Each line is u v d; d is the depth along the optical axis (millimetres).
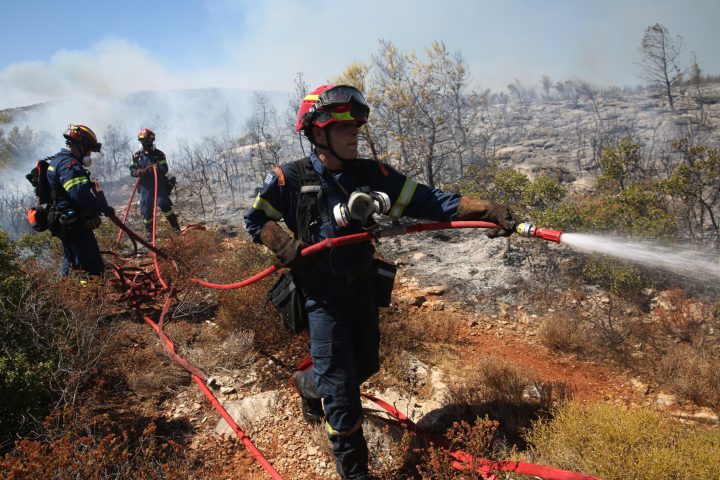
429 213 3021
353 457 2951
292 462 3316
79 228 5344
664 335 4734
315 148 2916
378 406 3771
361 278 3027
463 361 4461
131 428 3492
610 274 5516
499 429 3553
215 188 15266
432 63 10422
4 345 3562
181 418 3709
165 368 4246
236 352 4387
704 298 5172
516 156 15609
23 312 3777
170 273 5832
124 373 4109
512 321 5199
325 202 2889
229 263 6395
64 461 2594
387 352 4379
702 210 6801
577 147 17562
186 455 3324
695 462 2787
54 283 4699
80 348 3863
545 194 7113
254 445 3461
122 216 11773
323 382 2969
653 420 3131
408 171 10102
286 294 3100
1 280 4137
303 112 2846
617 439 2984
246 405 3826
